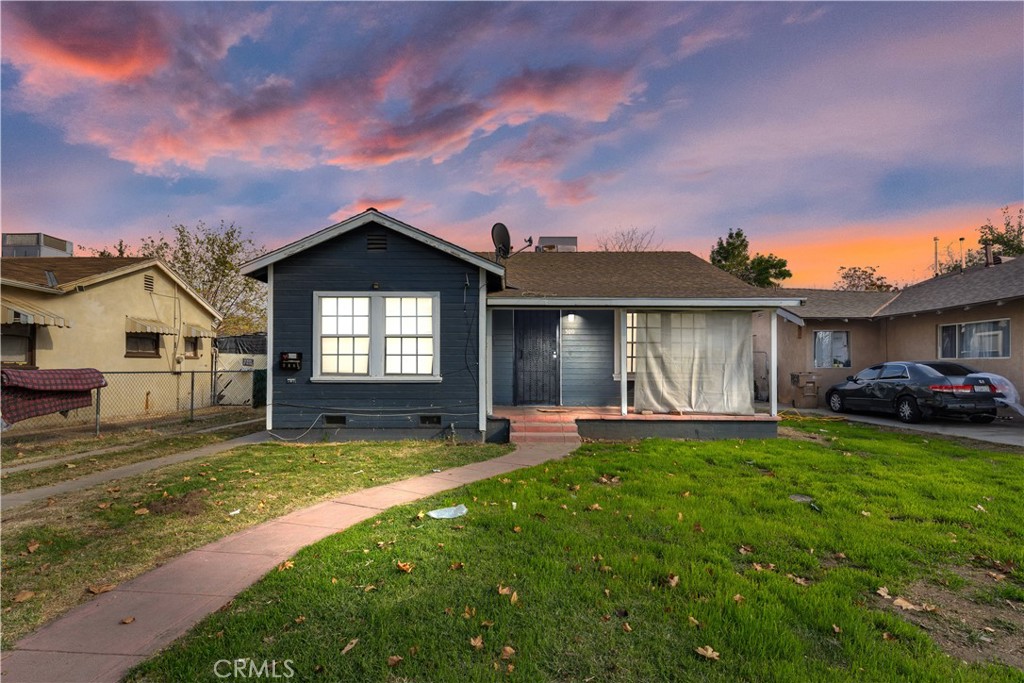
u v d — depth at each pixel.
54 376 9.81
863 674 2.54
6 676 2.42
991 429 11.62
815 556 4.11
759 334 18.62
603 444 9.40
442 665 2.53
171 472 6.90
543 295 10.42
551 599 3.24
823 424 12.24
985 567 3.99
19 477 6.71
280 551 4.10
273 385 9.77
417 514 4.99
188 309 17.66
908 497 5.70
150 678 2.42
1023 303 12.80
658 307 10.62
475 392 9.91
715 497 5.67
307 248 9.78
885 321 17.31
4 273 11.80
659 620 3.01
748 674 2.51
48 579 3.59
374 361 9.84
